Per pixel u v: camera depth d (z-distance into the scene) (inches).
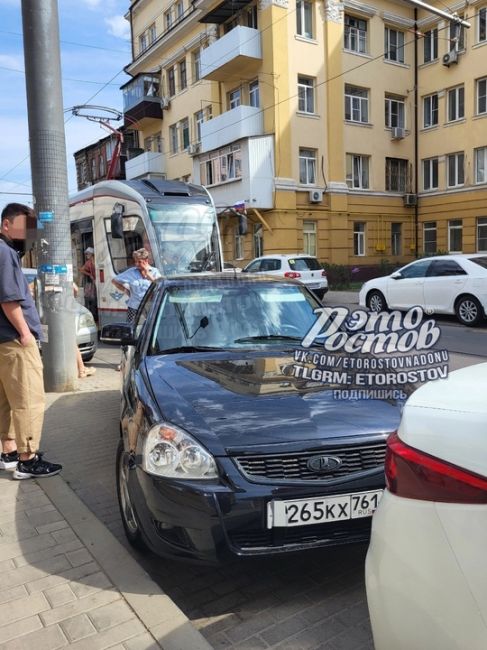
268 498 107.7
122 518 138.6
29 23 266.2
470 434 67.4
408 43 1123.9
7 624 103.3
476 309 506.9
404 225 1150.3
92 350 370.6
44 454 202.5
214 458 110.2
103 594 112.0
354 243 1083.9
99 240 490.6
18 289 159.3
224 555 107.3
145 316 187.6
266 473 110.5
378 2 1067.9
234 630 108.1
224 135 992.2
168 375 142.7
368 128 1080.8
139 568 121.3
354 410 123.5
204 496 107.3
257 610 114.3
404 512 69.4
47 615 105.7
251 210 957.2
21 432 168.4
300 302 187.6
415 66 1138.0
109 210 478.3
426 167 1145.4
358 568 128.0
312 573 126.8
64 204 281.7
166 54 1261.1
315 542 110.3
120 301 467.5
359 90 1073.5
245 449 110.7
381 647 70.4
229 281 192.4
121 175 1578.5
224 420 117.8
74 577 118.0
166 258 439.5
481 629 60.5
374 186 1095.0
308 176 1008.2
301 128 977.5
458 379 87.7
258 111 964.6
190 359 156.3
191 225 458.9
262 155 943.7
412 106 1139.3
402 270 580.4
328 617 111.0
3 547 130.5
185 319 175.3
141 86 1293.1
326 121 1010.1
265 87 954.1
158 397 128.8
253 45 945.5
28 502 154.3
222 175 1012.5
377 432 116.3
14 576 118.6
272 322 178.1
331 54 1000.9
